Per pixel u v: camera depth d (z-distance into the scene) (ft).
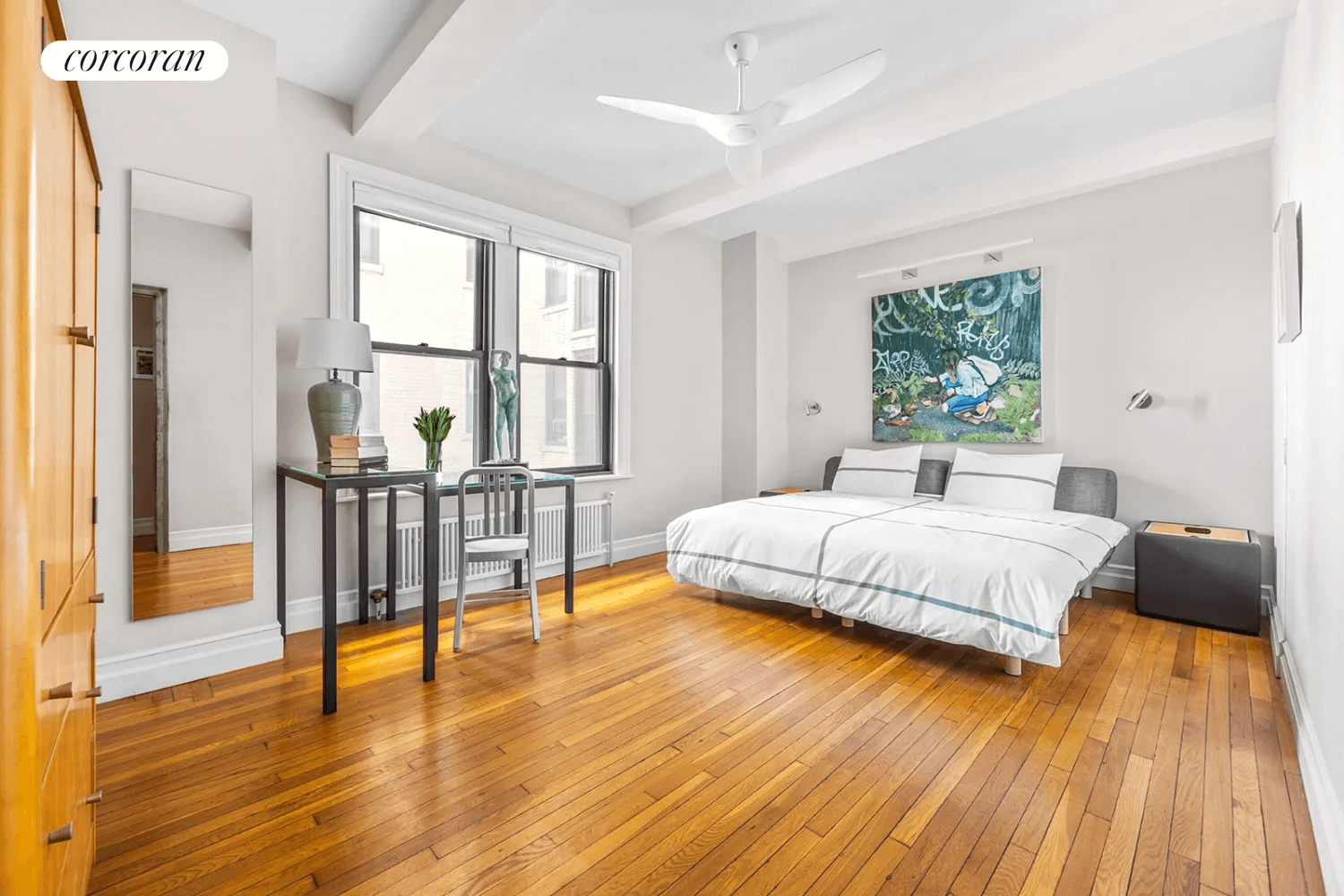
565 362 14.17
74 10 7.13
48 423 2.84
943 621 8.65
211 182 8.25
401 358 11.53
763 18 8.25
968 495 13.60
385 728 6.91
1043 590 8.00
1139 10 7.77
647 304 15.88
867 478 15.43
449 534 11.91
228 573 8.48
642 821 5.32
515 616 10.99
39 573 2.47
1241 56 8.99
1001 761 6.27
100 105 7.41
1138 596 11.04
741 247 17.63
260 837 5.06
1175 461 12.17
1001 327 14.42
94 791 4.42
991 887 4.55
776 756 6.37
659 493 16.28
